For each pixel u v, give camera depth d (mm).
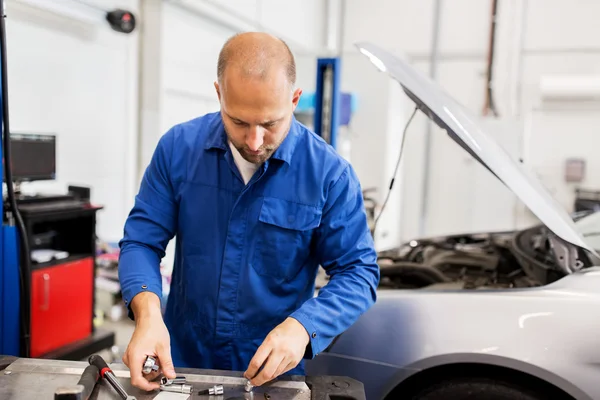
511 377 1358
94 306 2551
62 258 2320
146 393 783
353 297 959
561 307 1294
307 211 1017
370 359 1401
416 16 5066
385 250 2309
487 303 1346
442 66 5027
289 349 820
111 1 3029
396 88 4641
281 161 1014
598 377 1241
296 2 4801
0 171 1551
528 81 4746
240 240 1041
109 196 3209
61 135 2818
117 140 3223
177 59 3436
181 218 1082
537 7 4641
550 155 4656
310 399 783
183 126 1115
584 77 4402
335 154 1055
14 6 2455
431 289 1517
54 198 2252
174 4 3338
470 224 4996
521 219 4793
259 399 780
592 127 4484
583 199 4309
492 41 4746
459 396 1372
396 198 4883
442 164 5031
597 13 4484
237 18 3863
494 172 1297
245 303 1055
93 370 797
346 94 3543
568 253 1452
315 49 5082
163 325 864
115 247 3121
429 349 1350
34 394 747
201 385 815
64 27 2754
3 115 1532
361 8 5266
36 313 2211
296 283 1093
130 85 3268
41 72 2652
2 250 1570
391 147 4625
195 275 1078
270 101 794
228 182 1044
